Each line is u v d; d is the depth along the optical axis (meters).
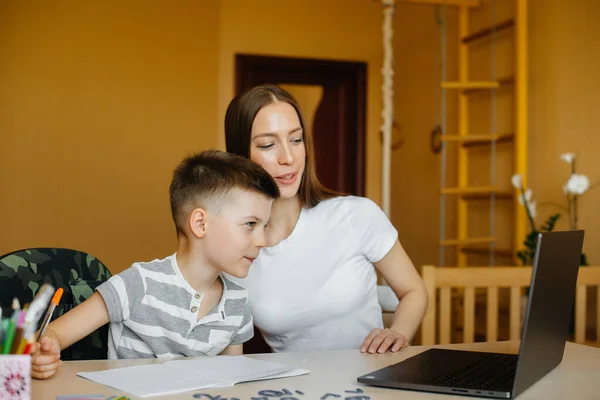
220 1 4.98
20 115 4.64
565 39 3.44
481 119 4.10
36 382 1.11
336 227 1.70
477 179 4.14
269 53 5.04
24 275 1.46
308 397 1.05
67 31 4.72
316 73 5.23
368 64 5.22
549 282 1.17
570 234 1.26
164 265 1.40
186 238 1.39
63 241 4.70
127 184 4.81
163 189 4.88
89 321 1.33
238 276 1.37
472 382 1.12
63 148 4.70
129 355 1.41
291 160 1.63
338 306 1.69
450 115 4.43
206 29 4.96
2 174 4.61
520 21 3.60
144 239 4.84
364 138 5.23
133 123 4.83
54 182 4.69
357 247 1.71
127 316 1.37
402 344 1.47
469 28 4.30
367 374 1.17
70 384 1.10
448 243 3.82
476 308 3.69
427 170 4.70
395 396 1.07
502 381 1.13
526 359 1.10
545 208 3.54
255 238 1.37
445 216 4.48
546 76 3.57
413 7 4.91
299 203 1.72
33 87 4.66
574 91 3.37
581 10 3.34
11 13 4.62
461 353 1.38
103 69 4.78
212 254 1.36
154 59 4.87
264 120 1.62
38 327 1.43
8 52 4.62
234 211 1.33
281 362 1.31
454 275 2.10
